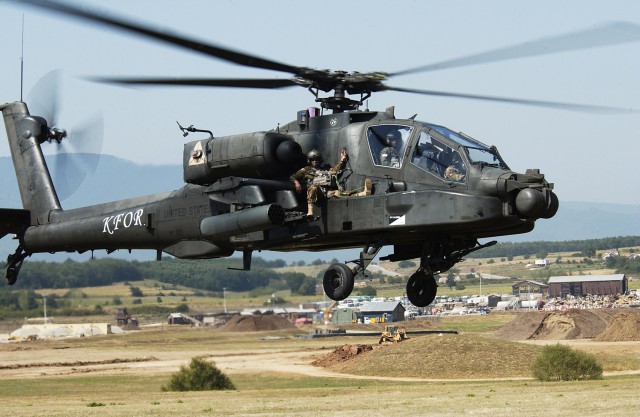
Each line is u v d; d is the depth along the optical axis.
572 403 60.00
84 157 88.31
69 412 69.69
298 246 69.25
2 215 89.88
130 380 183.50
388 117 66.75
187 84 57.78
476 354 176.75
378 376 175.38
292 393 110.25
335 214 65.50
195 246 74.12
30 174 90.94
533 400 65.44
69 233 85.62
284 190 67.12
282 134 68.12
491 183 60.62
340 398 83.38
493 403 63.66
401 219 62.66
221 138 69.31
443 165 62.75
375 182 64.81
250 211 66.69
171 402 87.25
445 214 61.12
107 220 82.06
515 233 64.38
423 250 64.69
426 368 175.50
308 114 69.06
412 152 63.97
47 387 168.88
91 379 187.12
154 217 77.19
